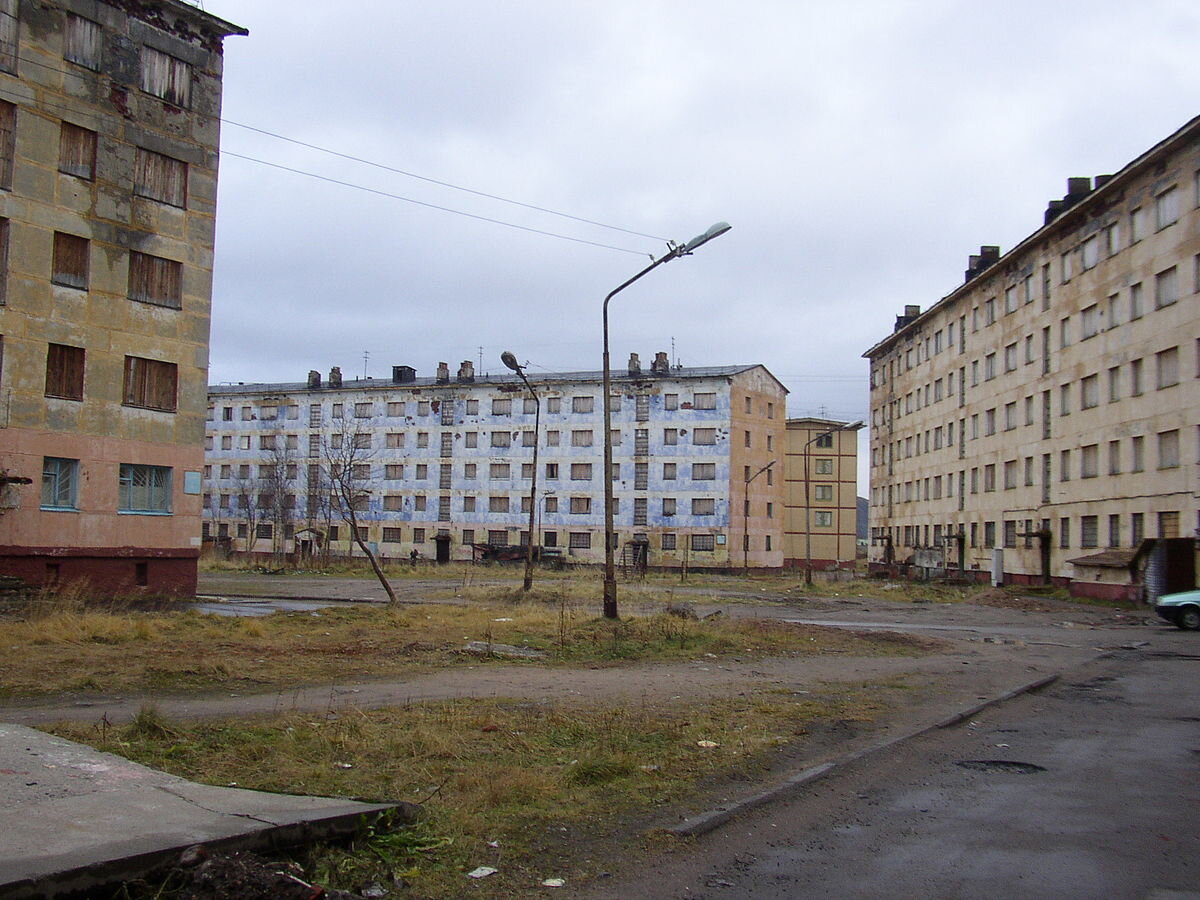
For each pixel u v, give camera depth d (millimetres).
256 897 4730
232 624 20141
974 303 59969
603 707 11109
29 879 4516
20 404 27422
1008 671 16234
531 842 6238
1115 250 42062
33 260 27812
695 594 41781
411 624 21281
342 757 8039
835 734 10062
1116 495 41562
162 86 31078
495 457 81438
